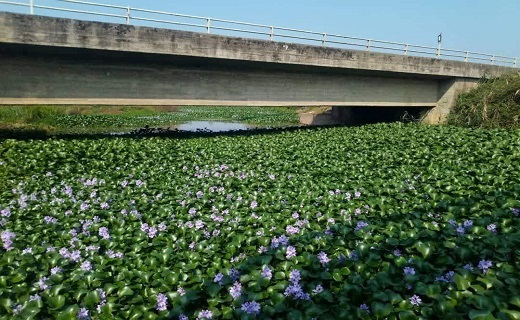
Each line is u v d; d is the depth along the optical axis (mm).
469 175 9703
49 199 8961
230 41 17969
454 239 5438
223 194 9195
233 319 4070
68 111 36156
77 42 14750
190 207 8172
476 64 27031
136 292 4770
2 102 15406
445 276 4539
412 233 5746
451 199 7699
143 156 14086
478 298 3836
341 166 12008
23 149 14328
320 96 23500
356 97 24719
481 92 24594
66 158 13539
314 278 4805
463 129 20000
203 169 12086
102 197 8867
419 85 26969
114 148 15109
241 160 13602
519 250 4988
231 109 52469
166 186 9992
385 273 4570
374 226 6156
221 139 18891
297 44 19859
